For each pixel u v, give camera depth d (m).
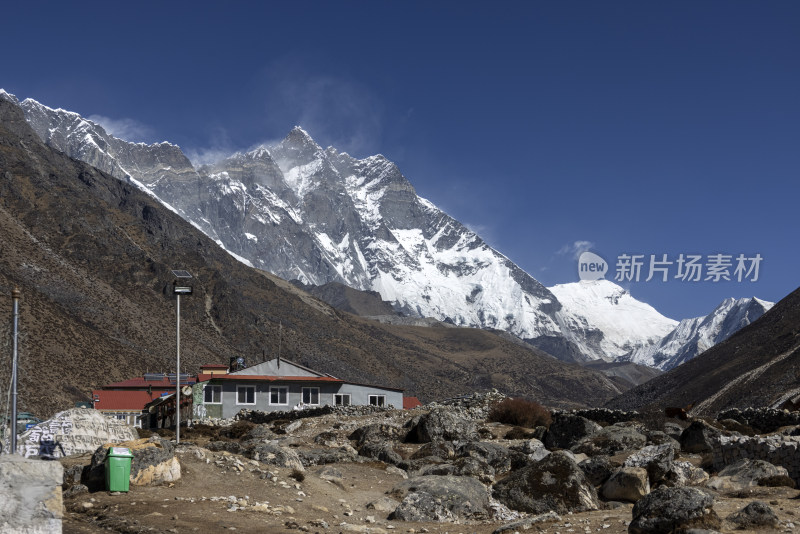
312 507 25.50
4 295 172.88
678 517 20.70
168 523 21.91
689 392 170.38
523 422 50.31
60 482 16.25
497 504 26.39
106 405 95.50
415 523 24.80
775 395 133.75
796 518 22.28
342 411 57.44
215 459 28.88
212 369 87.56
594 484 29.45
